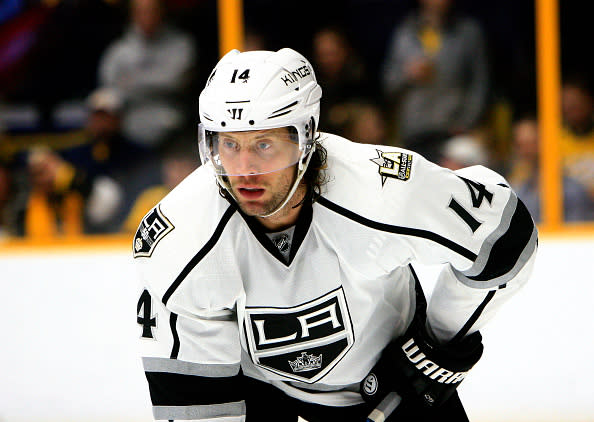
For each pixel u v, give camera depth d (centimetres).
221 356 684
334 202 629
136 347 1160
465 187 650
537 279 1142
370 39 1412
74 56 1426
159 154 1443
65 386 1150
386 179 624
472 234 647
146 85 1430
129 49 1426
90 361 1157
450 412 757
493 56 1400
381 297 688
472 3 1393
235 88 602
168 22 1427
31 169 1432
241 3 1430
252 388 760
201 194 647
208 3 1428
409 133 1420
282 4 1424
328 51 1420
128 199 1445
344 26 1415
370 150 644
